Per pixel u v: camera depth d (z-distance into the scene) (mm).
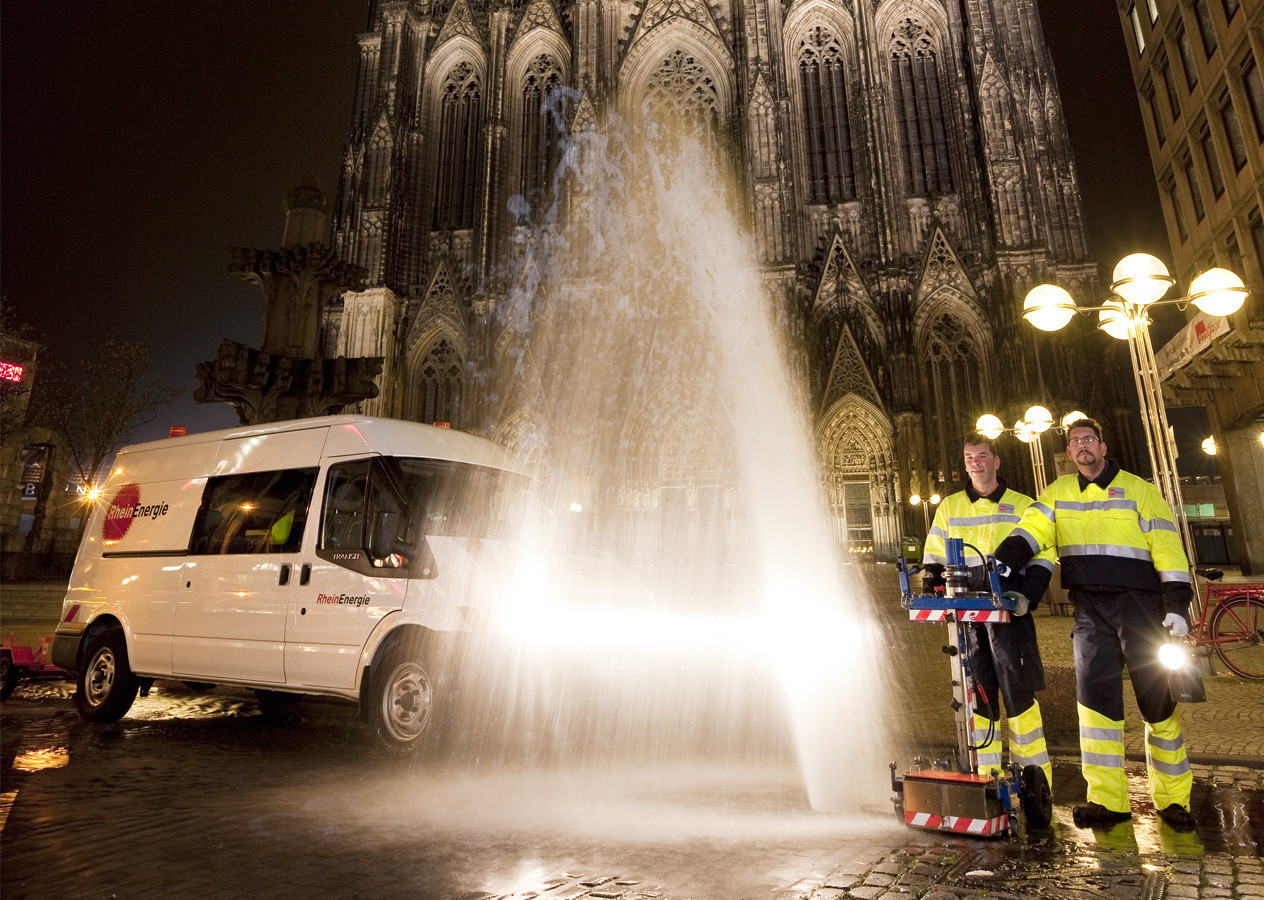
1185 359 22609
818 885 3641
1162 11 25156
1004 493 5598
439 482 7512
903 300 38906
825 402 38906
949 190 41625
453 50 51406
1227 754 6156
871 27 43094
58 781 5922
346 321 44844
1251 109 20875
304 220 17875
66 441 41094
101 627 8953
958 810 4434
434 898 3527
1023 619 5023
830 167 43469
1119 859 3998
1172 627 4633
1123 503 5008
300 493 7676
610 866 3947
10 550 33906
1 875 3881
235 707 9695
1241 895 3447
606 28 47844
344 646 6879
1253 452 23891
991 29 41438
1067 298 12609
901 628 19266
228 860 4102
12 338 41688
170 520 8617
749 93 43312
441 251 47656
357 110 50344
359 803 5262
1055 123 39469
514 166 48531
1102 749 4770
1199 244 24688
